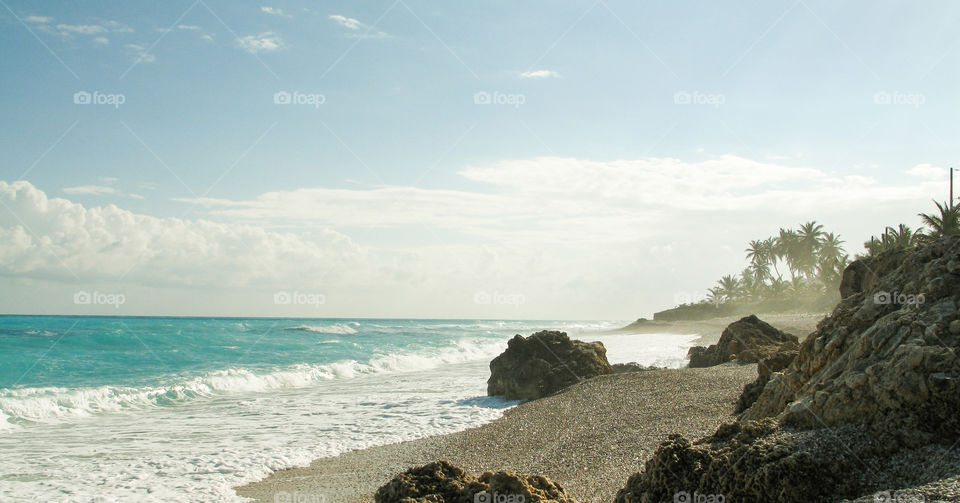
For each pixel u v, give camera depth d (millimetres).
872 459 6348
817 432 6828
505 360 22188
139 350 38281
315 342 50812
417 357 36125
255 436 15258
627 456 11180
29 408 18078
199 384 23062
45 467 12188
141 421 17375
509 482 6895
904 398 6574
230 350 41062
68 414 18172
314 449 13836
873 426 6645
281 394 22797
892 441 6418
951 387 6359
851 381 7066
